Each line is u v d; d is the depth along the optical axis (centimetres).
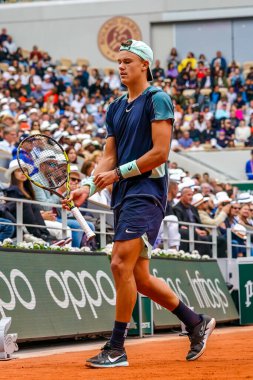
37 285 1425
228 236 2305
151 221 972
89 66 5519
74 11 5522
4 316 1301
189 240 2098
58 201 1864
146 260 990
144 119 987
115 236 973
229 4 5431
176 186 2172
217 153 4300
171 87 4875
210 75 4991
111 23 5512
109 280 1670
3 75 4450
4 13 5550
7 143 2469
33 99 4100
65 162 1034
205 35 5488
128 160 993
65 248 1569
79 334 1497
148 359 1075
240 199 2928
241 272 2264
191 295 1983
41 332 1387
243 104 4809
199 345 1034
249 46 5462
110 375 860
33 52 4928
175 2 5469
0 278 1325
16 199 1493
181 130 4500
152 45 5522
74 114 4234
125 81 996
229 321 2212
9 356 1140
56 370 932
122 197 985
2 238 1554
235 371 874
